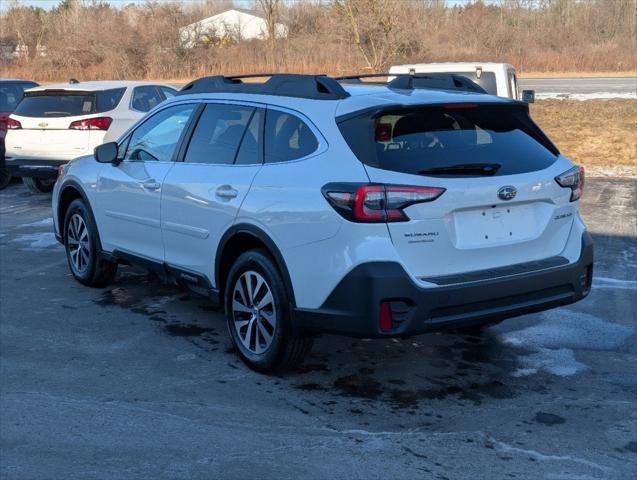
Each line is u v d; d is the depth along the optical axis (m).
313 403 4.65
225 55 42.69
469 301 4.45
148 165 6.12
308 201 4.55
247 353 5.18
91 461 3.95
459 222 4.49
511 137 4.91
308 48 40.91
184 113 5.95
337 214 4.39
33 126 11.43
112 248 6.67
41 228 9.93
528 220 4.78
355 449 4.06
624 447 4.09
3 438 4.20
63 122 11.29
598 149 16.73
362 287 4.30
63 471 3.84
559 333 5.89
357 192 4.31
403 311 4.34
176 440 4.17
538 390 4.84
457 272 4.50
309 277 4.58
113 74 43.59
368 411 4.54
